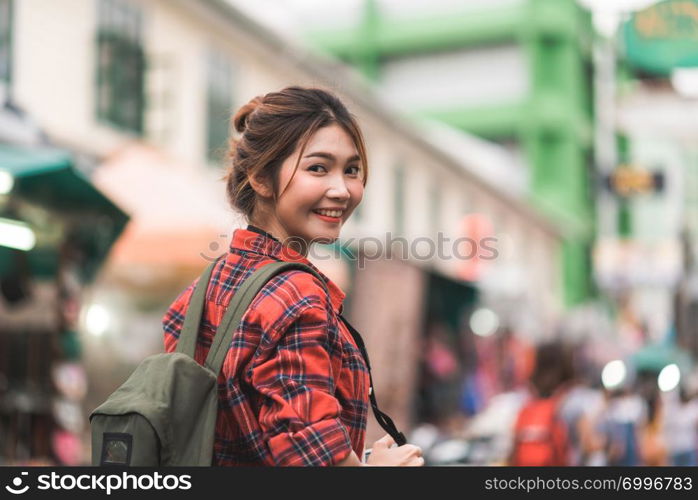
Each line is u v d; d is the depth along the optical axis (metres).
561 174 39.84
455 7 42.69
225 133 13.46
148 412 1.73
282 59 15.19
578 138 40.53
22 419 6.71
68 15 10.05
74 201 6.87
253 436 1.79
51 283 7.00
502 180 35.34
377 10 44.56
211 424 1.79
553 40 40.88
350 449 1.77
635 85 15.79
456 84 43.00
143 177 8.12
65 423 6.94
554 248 35.44
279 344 1.81
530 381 5.66
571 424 5.52
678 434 8.01
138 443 1.73
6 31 9.22
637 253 27.00
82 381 7.18
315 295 1.86
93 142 10.33
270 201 2.03
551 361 5.61
